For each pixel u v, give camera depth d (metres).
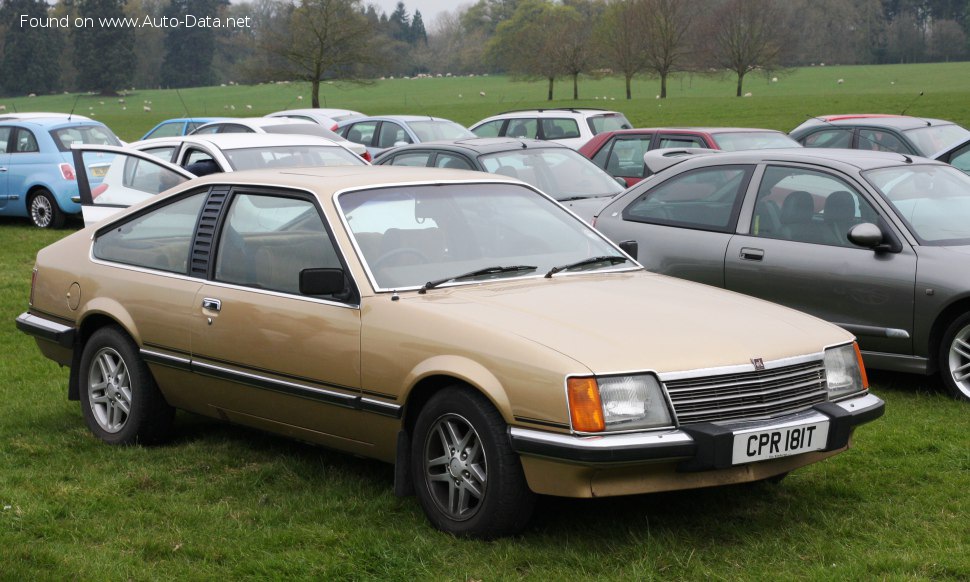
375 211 5.19
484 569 4.18
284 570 4.20
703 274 7.90
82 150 8.56
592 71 86.69
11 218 19.17
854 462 5.64
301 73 59.78
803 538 4.52
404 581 4.09
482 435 4.35
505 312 4.57
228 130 18.36
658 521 4.73
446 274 5.02
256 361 5.21
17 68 119.00
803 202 7.59
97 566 4.22
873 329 7.11
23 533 4.63
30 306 6.63
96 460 5.79
